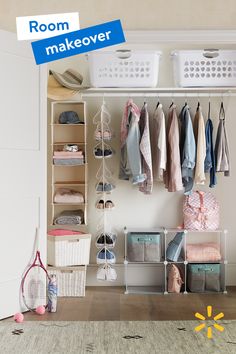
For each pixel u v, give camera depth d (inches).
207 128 205.5
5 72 163.3
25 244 170.9
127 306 182.2
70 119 208.8
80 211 214.4
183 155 198.5
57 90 203.3
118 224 219.6
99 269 201.9
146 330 149.9
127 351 132.6
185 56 199.5
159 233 209.2
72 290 197.5
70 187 217.3
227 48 217.5
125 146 202.2
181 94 207.6
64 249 196.4
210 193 215.8
